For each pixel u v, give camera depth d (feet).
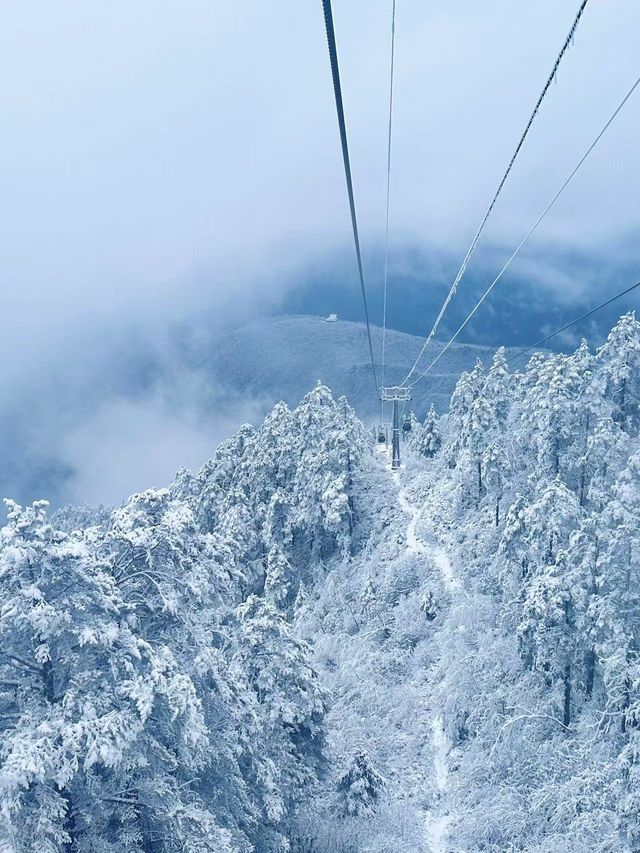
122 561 65.21
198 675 63.52
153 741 52.80
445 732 121.39
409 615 158.71
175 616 63.00
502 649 125.90
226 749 65.57
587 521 105.70
